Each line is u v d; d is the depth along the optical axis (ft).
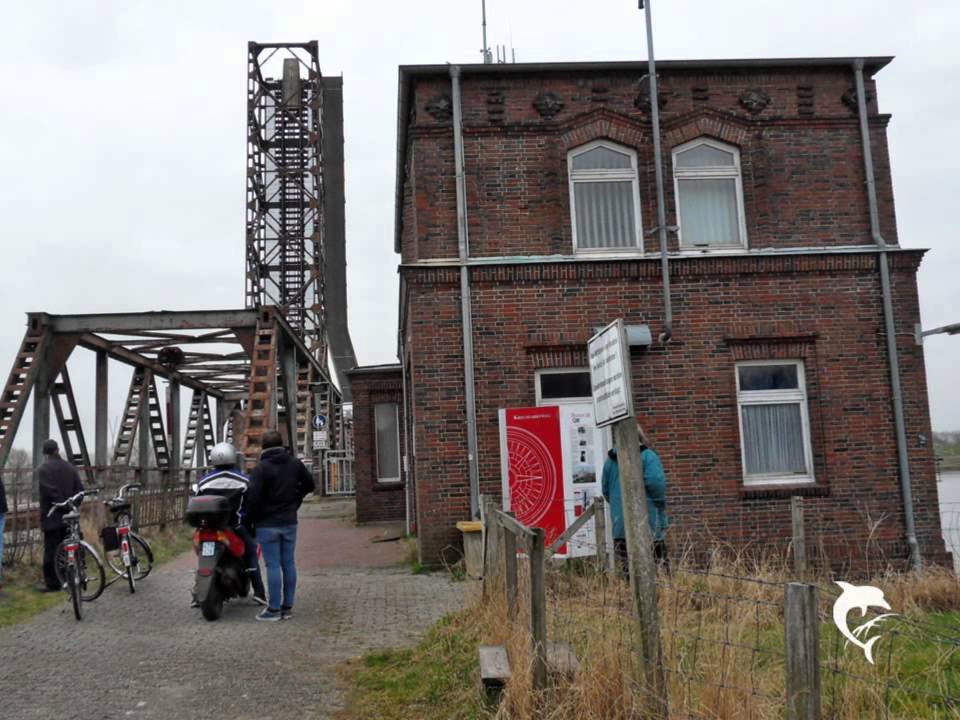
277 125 170.19
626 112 50.65
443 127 49.73
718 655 16.99
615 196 50.78
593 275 48.83
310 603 36.04
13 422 65.21
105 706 22.08
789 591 12.64
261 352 69.10
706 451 48.29
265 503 32.73
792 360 49.83
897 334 49.93
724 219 51.24
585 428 47.14
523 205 49.52
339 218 179.52
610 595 22.57
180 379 104.58
